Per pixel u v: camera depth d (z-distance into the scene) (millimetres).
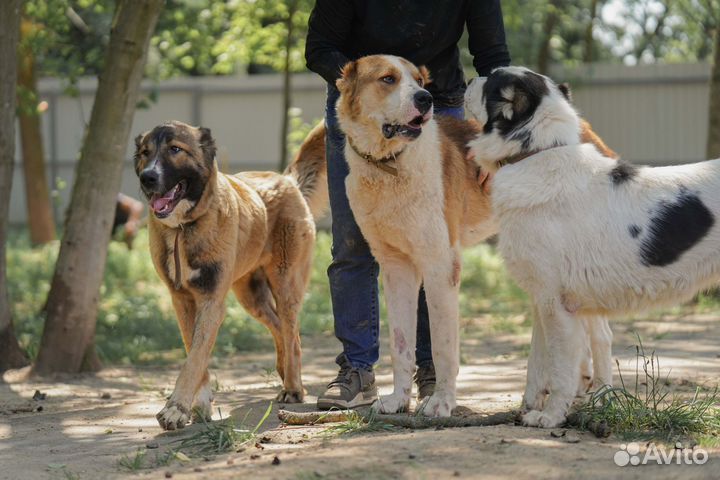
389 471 5281
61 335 10594
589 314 6566
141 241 24031
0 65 10539
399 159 6781
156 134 7227
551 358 6398
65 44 20688
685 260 6227
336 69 7520
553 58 29672
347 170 7797
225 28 23484
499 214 6488
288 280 8453
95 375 10562
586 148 6516
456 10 7648
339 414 6969
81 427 7332
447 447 5734
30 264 20906
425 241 6875
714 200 6227
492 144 6656
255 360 11680
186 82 29297
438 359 6945
